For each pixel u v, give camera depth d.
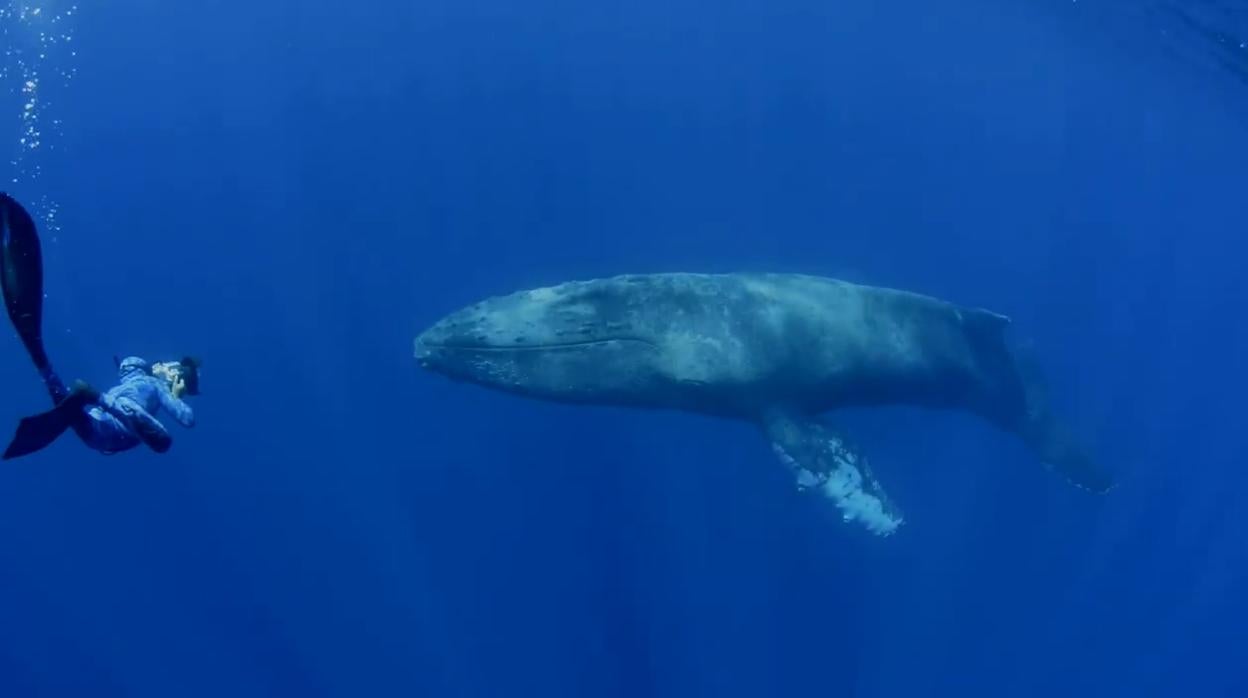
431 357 15.15
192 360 9.26
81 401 6.97
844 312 16.08
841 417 19.20
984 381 17.98
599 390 15.13
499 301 15.43
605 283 15.45
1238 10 21.77
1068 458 19.03
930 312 17.05
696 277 15.70
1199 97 31.16
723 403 15.51
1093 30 30.03
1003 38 36.12
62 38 25.38
